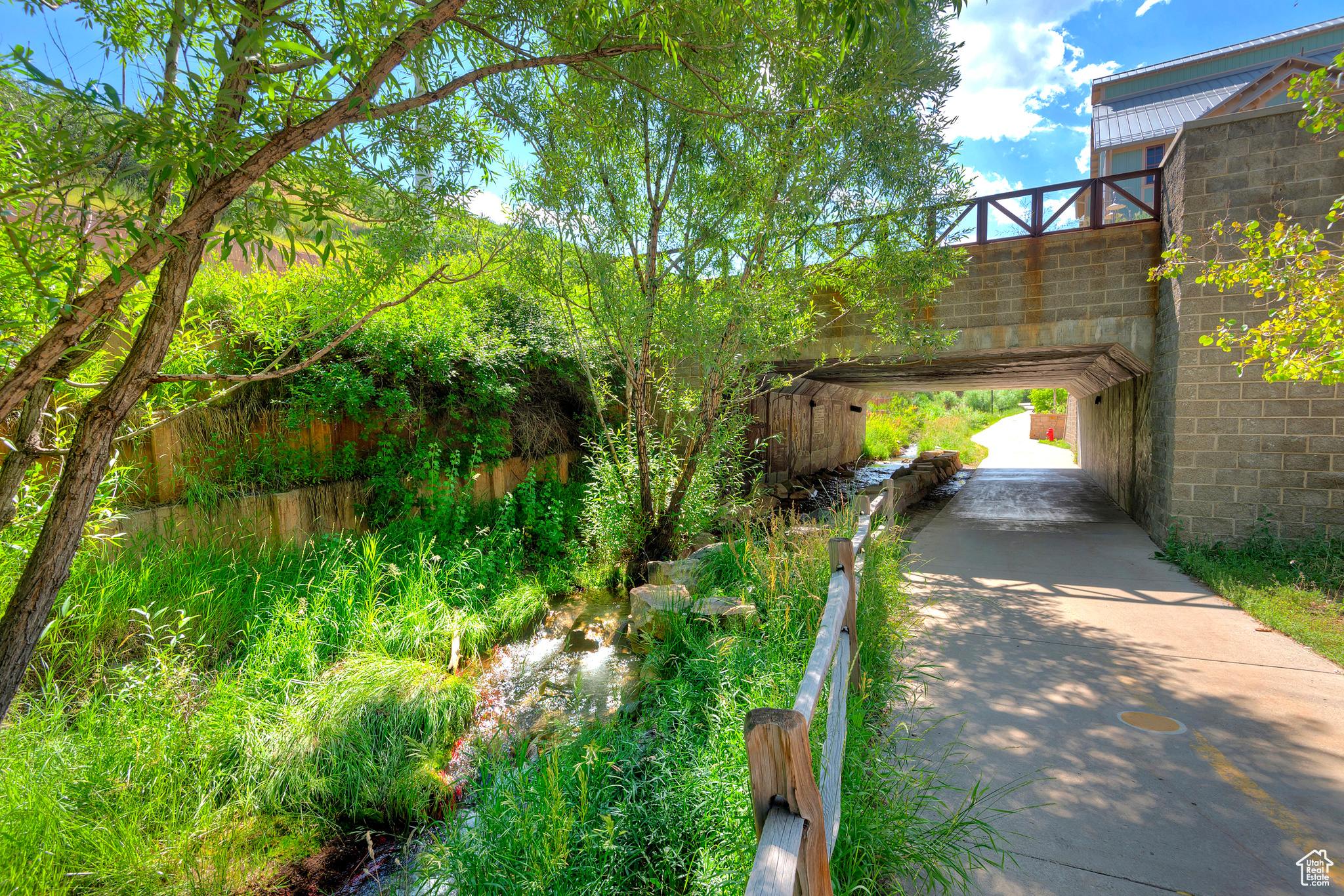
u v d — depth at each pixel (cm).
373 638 417
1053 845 214
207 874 245
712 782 225
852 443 2002
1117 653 382
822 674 184
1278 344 414
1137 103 1955
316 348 504
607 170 520
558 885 207
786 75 406
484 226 439
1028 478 1488
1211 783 247
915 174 550
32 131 152
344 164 225
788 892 109
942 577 577
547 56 239
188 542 431
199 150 154
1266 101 1232
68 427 338
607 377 762
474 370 657
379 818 285
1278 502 580
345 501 551
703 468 666
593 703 380
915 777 251
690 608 442
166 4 180
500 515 658
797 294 590
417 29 187
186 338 368
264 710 328
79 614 334
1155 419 709
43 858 226
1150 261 684
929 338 625
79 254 170
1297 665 359
